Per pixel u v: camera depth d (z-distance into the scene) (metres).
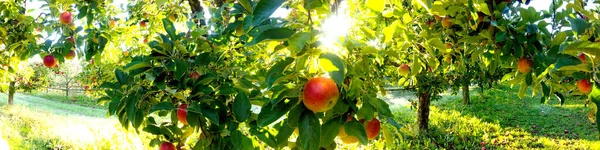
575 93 1.82
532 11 1.83
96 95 9.56
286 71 1.22
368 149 6.31
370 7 1.08
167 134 1.72
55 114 11.22
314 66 1.10
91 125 8.52
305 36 0.97
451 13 1.99
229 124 1.61
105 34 2.76
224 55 2.02
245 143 1.51
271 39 1.04
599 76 1.11
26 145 6.22
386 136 1.34
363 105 1.15
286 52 2.00
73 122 9.23
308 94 1.05
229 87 1.66
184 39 1.85
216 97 1.70
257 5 0.99
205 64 1.70
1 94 17.06
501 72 7.09
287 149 2.90
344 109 1.12
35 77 13.49
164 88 1.56
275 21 1.47
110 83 1.78
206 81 1.62
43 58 2.88
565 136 9.01
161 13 3.86
